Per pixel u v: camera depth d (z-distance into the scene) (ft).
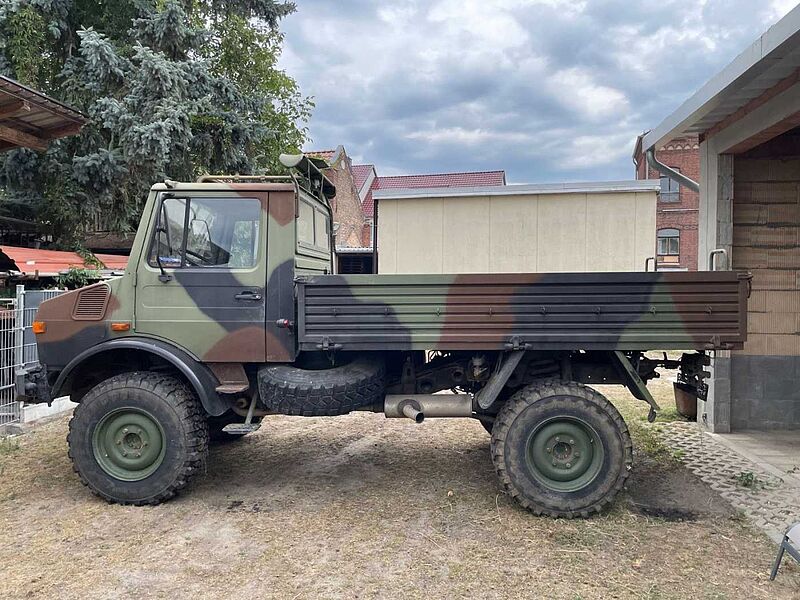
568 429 12.23
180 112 32.73
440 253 35.88
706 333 11.78
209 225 13.25
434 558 10.43
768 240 18.93
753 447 17.15
